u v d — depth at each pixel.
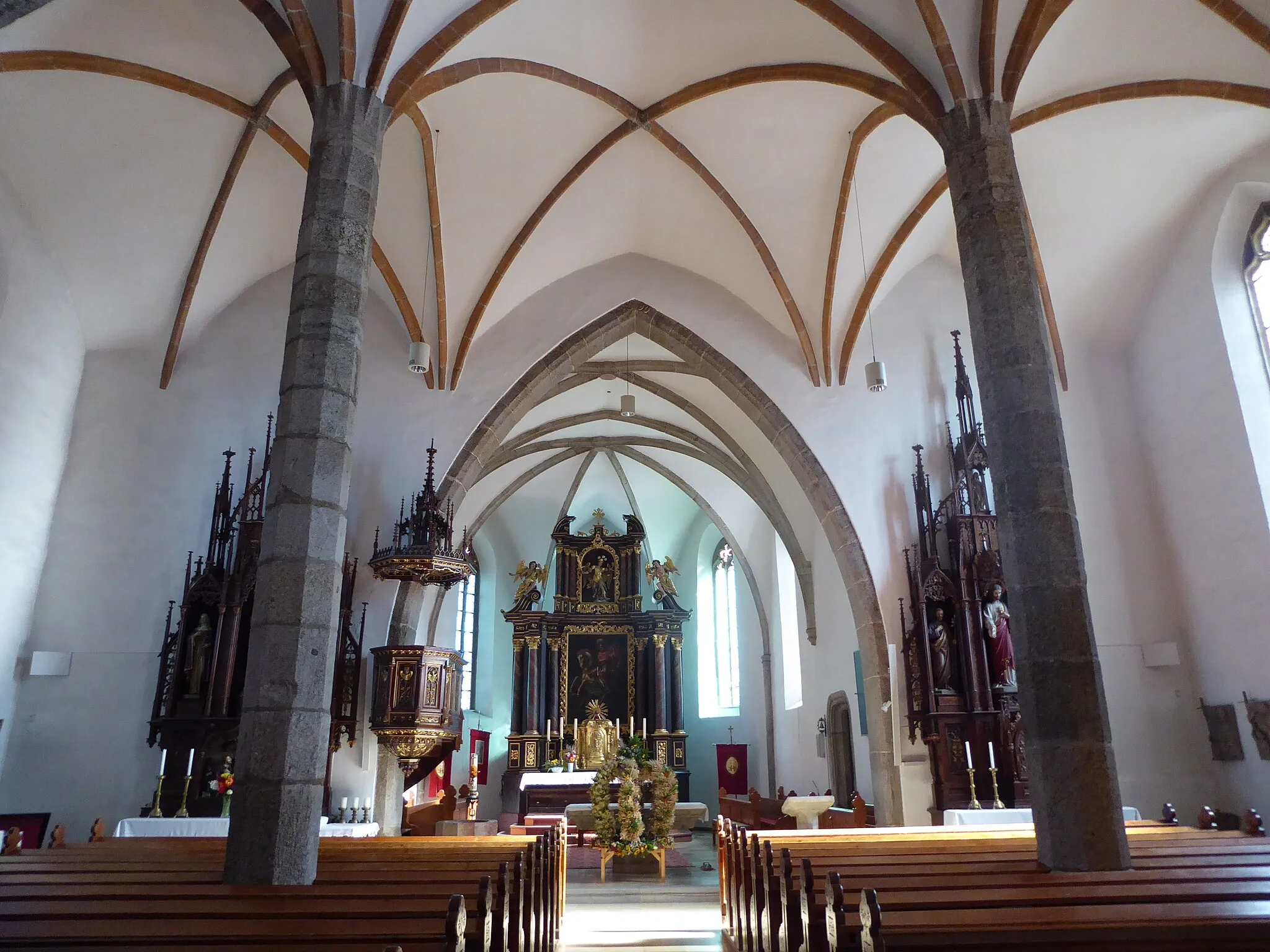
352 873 6.87
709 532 27.84
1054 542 7.97
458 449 16.05
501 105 13.14
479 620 27.52
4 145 12.68
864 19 10.34
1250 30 10.77
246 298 16.59
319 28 9.31
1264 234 13.79
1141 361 15.82
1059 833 7.17
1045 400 8.39
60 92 12.21
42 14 10.80
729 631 26.83
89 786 13.96
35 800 13.77
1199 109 12.89
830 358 16.48
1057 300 16.06
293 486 7.88
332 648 7.78
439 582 15.67
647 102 13.66
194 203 14.48
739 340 16.89
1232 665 13.73
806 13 11.20
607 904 12.27
